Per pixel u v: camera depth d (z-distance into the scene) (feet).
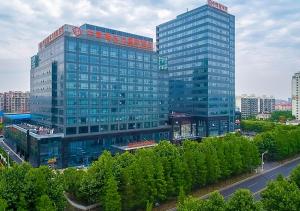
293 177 166.20
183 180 184.14
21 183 137.69
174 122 431.02
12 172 143.13
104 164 177.37
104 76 329.31
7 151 376.48
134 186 163.73
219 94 490.90
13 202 130.93
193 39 492.13
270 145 294.05
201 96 477.36
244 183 225.35
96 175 171.32
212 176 203.62
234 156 224.12
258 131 556.10
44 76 361.92
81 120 308.19
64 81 296.71
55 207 133.69
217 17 485.56
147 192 167.22
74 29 316.40
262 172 259.60
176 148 212.02
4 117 480.23
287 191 132.98
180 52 516.32
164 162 181.78
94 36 328.29
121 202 163.22
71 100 300.81
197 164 198.29
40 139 278.05
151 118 384.06
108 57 333.42
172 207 175.94
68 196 193.36
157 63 392.88
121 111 346.33
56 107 320.70
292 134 317.42
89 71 315.78
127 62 354.13
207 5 468.34
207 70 467.93
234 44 524.93
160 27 559.79
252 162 245.86
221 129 495.82
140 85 369.50
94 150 317.83
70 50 301.22
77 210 172.45
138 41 369.30
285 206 126.72
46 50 355.15
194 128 477.36
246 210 114.11
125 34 357.41
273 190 134.00
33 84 419.13
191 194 196.95
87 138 311.47
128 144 331.16
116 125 340.39
